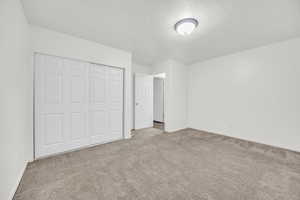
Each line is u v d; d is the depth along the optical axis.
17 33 1.49
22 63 1.68
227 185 1.49
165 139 3.23
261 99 2.88
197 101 4.20
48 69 2.20
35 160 2.05
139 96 4.32
